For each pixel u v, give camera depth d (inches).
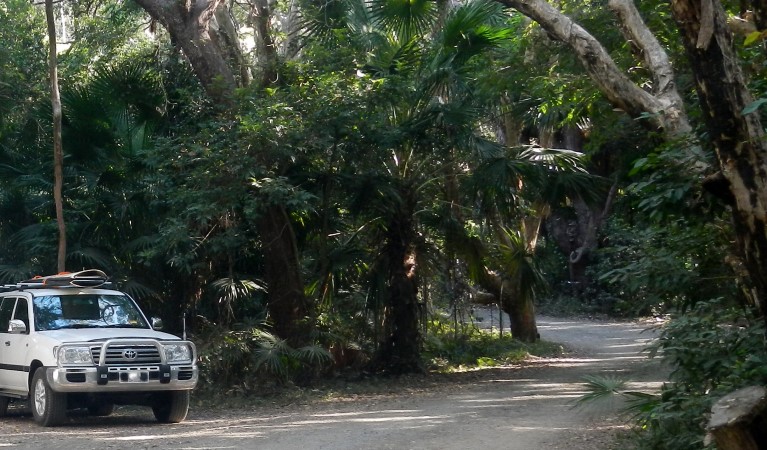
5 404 551.2
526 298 833.5
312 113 651.5
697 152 301.7
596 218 1261.1
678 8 256.8
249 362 649.6
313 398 621.6
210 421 514.3
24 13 882.1
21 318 522.3
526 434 427.5
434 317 880.9
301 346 689.6
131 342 479.2
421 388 671.1
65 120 699.4
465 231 781.9
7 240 735.7
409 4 728.3
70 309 522.6
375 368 742.5
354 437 424.5
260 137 623.2
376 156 693.9
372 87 671.8
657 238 346.6
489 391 639.8
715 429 240.1
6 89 782.5
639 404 334.6
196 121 693.3
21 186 707.4
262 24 757.9
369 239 746.8
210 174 623.2
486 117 781.3
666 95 372.8
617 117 571.8
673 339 328.8
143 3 713.0
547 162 703.7
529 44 600.7
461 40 706.8
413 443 402.9
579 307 1555.1
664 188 303.0
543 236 1599.4
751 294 303.4
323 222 707.4
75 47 899.4
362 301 746.2
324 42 744.3
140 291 668.7
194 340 656.4
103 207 697.6
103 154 705.6
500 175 690.8
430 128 697.0
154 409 516.4
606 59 386.0
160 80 714.2
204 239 656.4
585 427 447.5
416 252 752.3
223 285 676.7
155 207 681.6
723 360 309.0
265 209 653.9
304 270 737.6
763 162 251.1
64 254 637.3
